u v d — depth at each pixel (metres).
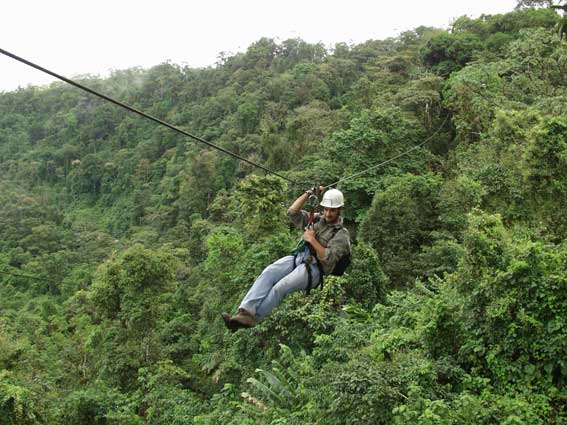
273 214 22.80
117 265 23.16
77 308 31.31
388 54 62.34
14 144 87.94
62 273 48.03
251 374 16.48
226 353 19.28
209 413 16.31
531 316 9.43
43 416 16.95
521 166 16.06
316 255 5.35
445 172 28.50
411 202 22.61
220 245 21.91
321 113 41.25
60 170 78.69
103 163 75.94
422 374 9.83
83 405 17.47
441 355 10.87
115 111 84.81
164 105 82.12
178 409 17.42
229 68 81.44
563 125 15.00
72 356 23.38
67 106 92.25
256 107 56.91
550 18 40.03
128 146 78.12
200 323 24.08
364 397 9.30
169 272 22.67
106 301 22.95
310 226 5.55
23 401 16.20
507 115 20.14
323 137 37.84
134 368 21.25
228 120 62.97
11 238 56.72
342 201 5.62
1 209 61.88
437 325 10.91
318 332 15.59
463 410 8.59
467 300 10.49
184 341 24.22
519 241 11.23
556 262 9.87
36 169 80.12
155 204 61.59
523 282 9.65
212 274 24.25
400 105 34.97
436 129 34.38
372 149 29.31
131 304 22.00
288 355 14.38
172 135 71.62
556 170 14.84
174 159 65.12
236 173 50.28
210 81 79.06
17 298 44.22
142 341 22.11
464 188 20.50
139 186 67.12
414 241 22.88
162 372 19.58
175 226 52.06
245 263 19.09
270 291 5.19
